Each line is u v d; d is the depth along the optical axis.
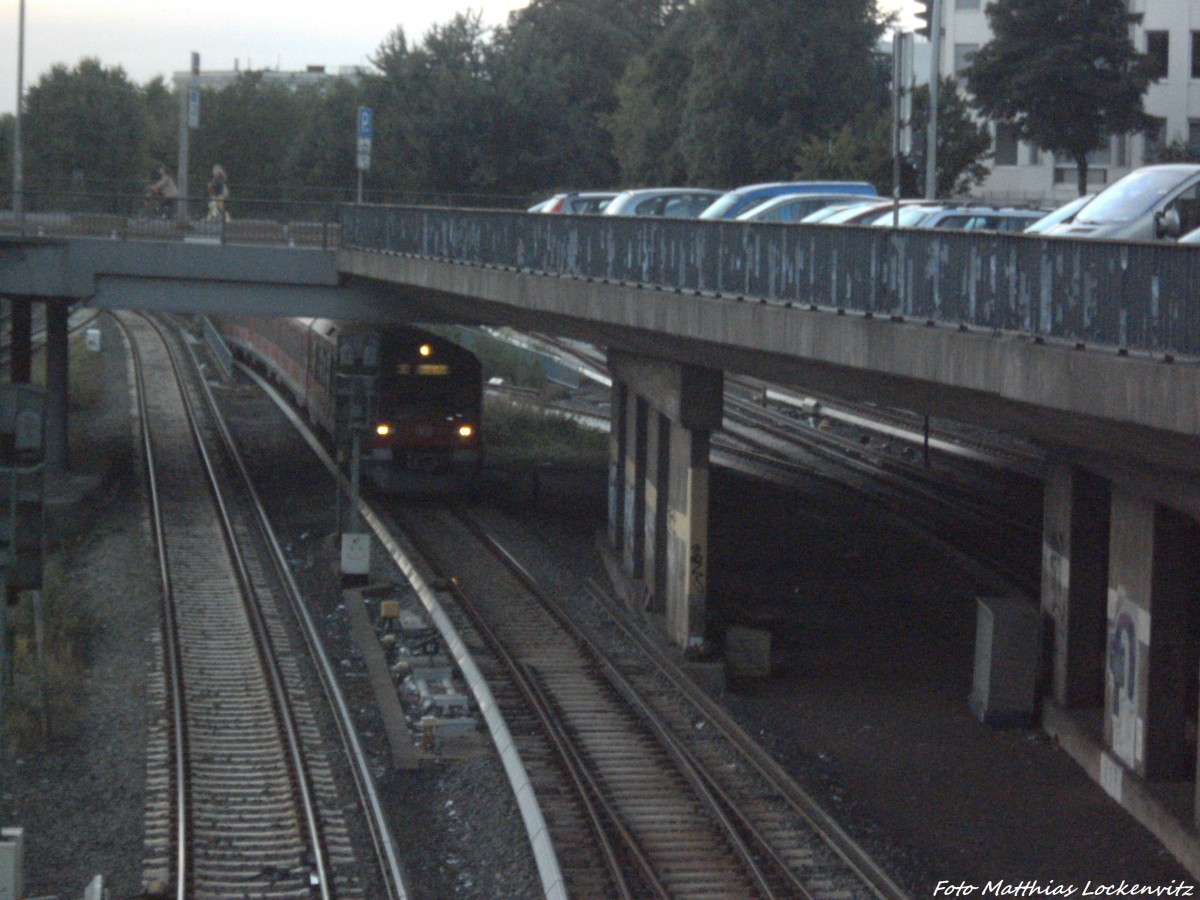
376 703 37.16
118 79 176.00
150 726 34.62
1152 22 86.94
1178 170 33.03
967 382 24.58
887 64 108.50
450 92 129.50
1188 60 86.81
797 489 66.62
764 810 30.00
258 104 187.75
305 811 29.62
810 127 104.19
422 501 65.62
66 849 27.70
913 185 85.12
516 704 36.78
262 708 36.41
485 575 51.41
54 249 63.81
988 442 72.12
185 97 99.56
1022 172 94.94
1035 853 28.64
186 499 63.19
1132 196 32.94
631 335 42.34
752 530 59.66
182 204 67.25
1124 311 20.81
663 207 58.16
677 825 29.17
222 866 27.25
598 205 68.06
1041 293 22.77
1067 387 21.92
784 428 80.50
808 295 29.94
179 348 113.25
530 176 130.88
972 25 102.88
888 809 31.33
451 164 130.75
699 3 119.31
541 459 78.19
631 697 37.56
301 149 139.75
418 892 26.41
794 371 34.72
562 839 28.28
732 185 106.62
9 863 22.66
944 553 54.03
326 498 64.75
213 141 185.12
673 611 43.44
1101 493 35.09
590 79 150.12
